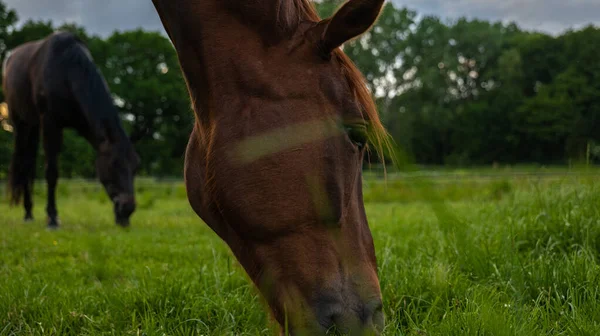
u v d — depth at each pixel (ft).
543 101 171.12
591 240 10.34
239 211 5.11
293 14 5.73
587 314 7.05
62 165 98.63
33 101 26.53
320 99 5.18
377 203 40.29
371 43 181.88
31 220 28.81
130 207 25.30
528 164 175.42
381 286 9.33
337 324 4.84
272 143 5.00
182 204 46.96
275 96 5.18
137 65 135.44
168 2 6.23
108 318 8.59
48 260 14.83
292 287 4.97
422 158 177.68
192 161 6.86
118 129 25.18
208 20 5.72
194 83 5.94
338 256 5.02
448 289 8.72
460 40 197.98
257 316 8.10
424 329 7.30
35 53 26.40
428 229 16.84
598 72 171.73
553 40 190.08
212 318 8.46
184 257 15.34
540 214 11.48
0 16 103.30
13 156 28.78
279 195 4.94
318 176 4.93
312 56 5.40
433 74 177.58
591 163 12.93
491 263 9.63
